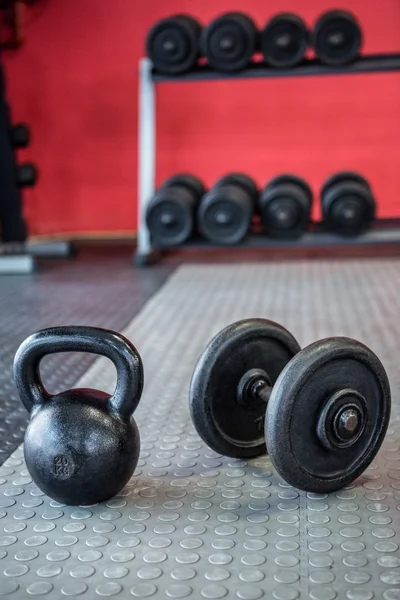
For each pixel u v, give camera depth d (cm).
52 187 522
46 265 408
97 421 113
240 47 371
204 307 278
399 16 474
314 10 484
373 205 382
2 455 141
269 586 94
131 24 499
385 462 132
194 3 495
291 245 388
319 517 112
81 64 506
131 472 117
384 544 103
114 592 93
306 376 112
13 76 511
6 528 110
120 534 108
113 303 291
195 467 132
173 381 185
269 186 404
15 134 402
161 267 390
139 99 506
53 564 100
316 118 491
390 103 482
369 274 343
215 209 379
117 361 114
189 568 98
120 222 521
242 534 107
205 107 499
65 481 112
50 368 200
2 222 417
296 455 114
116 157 514
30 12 502
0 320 265
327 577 95
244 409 131
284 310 267
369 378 119
